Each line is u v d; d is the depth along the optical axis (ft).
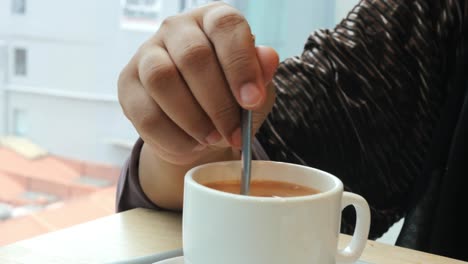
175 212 2.26
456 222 2.59
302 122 2.65
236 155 2.19
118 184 2.40
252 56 1.79
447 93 2.80
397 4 2.84
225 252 1.64
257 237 1.62
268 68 1.82
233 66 1.78
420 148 2.81
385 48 2.78
